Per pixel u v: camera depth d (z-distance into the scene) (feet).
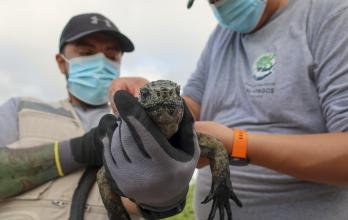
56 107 2.11
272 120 1.63
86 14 2.43
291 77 1.59
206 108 1.95
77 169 1.80
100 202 1.75
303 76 1.57
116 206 1.40
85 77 2.32
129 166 1.10
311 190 1.55
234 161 1.48
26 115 1.95
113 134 1.21
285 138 1.45
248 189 1.65
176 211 1.28
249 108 1.73
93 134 1.76
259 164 1.48
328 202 1.55
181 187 1.16
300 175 1.44
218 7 1.79
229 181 1.37
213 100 1.90
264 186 1.61
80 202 1.71
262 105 1.65
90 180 1.78
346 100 1.42
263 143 1.44
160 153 1.05
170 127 1.13
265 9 1.76
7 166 1.69
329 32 1.52
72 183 1.77
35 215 1.68
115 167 1.16
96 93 2.31
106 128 1.29
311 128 1.57
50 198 1.72
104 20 2.42
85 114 2.23
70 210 1.70
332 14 1.52
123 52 2.55
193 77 2.16
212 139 1.42
